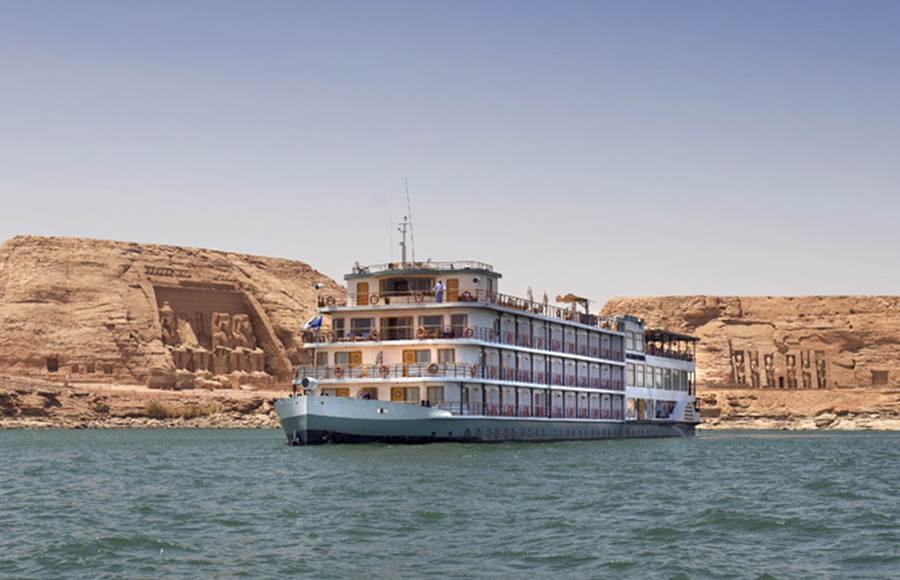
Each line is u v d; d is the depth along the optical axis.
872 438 154.25
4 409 195.00
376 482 62.00
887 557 41.09
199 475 69.38
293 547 42.44
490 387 95.69
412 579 37.19
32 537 44.69
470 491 58.44
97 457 90.12
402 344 92.31
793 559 40.88
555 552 41.66
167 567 38.88
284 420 87.88
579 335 113.12
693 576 37.78
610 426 118.56
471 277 94.38
